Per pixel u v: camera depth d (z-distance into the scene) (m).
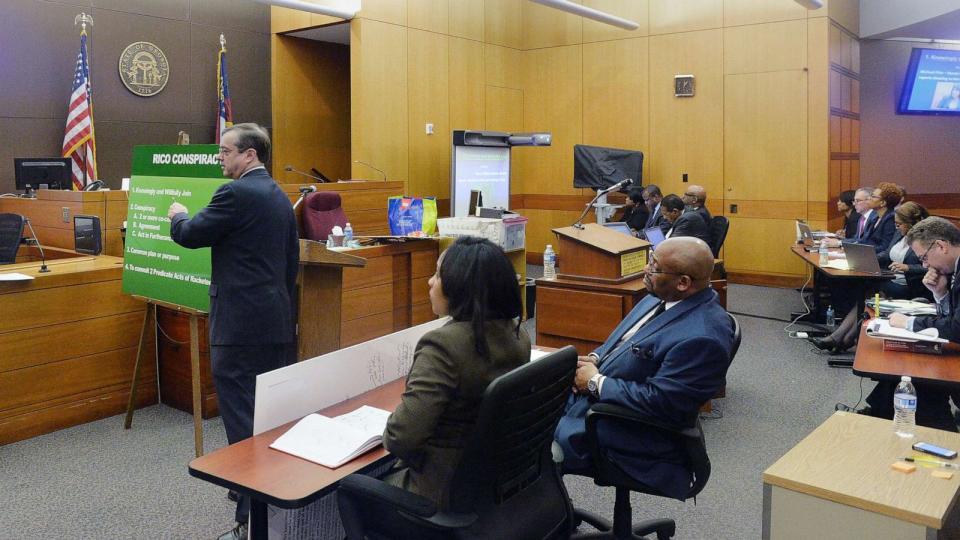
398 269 5.58
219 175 3.92
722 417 4.56
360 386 2.57
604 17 9.34
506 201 10.04
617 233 4.48
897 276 5.79
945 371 2.92
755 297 8.69
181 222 3.13
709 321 2.60
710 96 9.76
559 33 10.87
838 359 5.84
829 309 6.92
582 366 2.75
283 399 2.30
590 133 10.74
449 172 10.11
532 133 10.56
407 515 1.88
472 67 10.34
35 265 4.59
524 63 11.20
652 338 2.66
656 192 8.56
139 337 4.68
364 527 2.04
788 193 9.33
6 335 4.09
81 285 4.39
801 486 1.96
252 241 3.14
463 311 1.94
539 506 2.04
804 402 4.84
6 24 7.57
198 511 3.31
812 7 8.16
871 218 7.26
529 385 1.86
